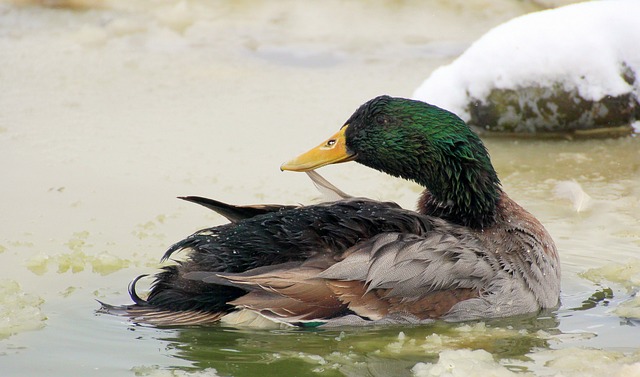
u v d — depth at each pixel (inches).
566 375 299.3
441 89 560.1
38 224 422.3
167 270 335.3
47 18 777.6
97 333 324.8
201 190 468.4
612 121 556.7
